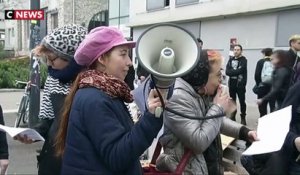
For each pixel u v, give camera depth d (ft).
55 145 7.50
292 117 8.29
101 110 6.13
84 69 7.26
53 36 8.33
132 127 6.17
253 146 7.38
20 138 8.57
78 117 6.27
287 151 8.14
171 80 5.94
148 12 71.20
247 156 8.88
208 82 8.07
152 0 70.03
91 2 112.06
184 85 7.89
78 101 6.32
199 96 8.07
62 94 8.30
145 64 5.78
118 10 84.79
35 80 26.66
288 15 42.88
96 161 6.22
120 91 6.42
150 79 6.20
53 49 8.28
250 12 47.62
